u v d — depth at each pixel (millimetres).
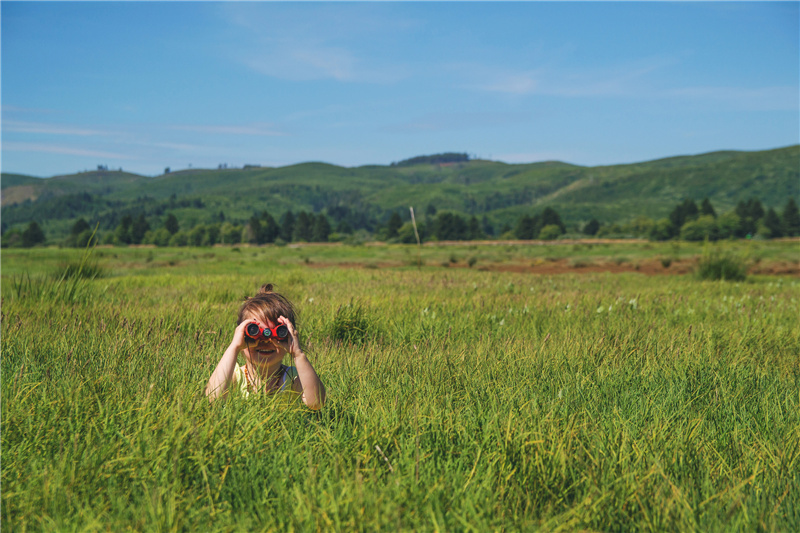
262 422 2346
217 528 1721
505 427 2494
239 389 2721
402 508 1811
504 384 3471
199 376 3324
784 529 1879
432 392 3211
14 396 2654
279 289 10578
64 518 1744
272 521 1725
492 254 69250
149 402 2547
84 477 1966
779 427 2842
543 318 6695
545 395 3301
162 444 2100
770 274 30344
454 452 2357
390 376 3623
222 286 11242
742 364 4277
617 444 2404
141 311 6648
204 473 1907
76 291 7902
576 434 2449
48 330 4930
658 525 1828
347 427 2619
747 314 7227
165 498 1829
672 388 3479
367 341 5281
